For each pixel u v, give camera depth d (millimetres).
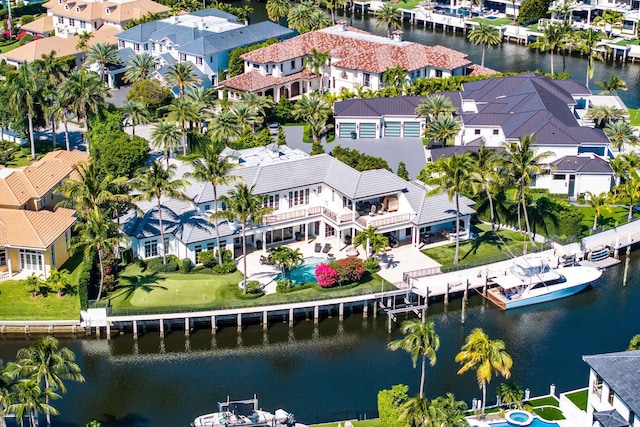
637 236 127500
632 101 180500
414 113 155750
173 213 121062
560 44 188125
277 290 112125
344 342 108312
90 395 98500
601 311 114375
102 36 199625
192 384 100375
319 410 95500
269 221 120812
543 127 142875
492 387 99438
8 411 83688
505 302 113438
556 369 102750
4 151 151500
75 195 112125
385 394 89438
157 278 115500
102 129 148375
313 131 152125
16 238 115125
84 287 107438
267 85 172875
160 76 177750
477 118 149000
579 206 135750
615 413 83875
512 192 135125
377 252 119625
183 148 149250
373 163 134625
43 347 87312
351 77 176375
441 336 108875
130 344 107438
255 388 99625
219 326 109938
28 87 145875
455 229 126375
